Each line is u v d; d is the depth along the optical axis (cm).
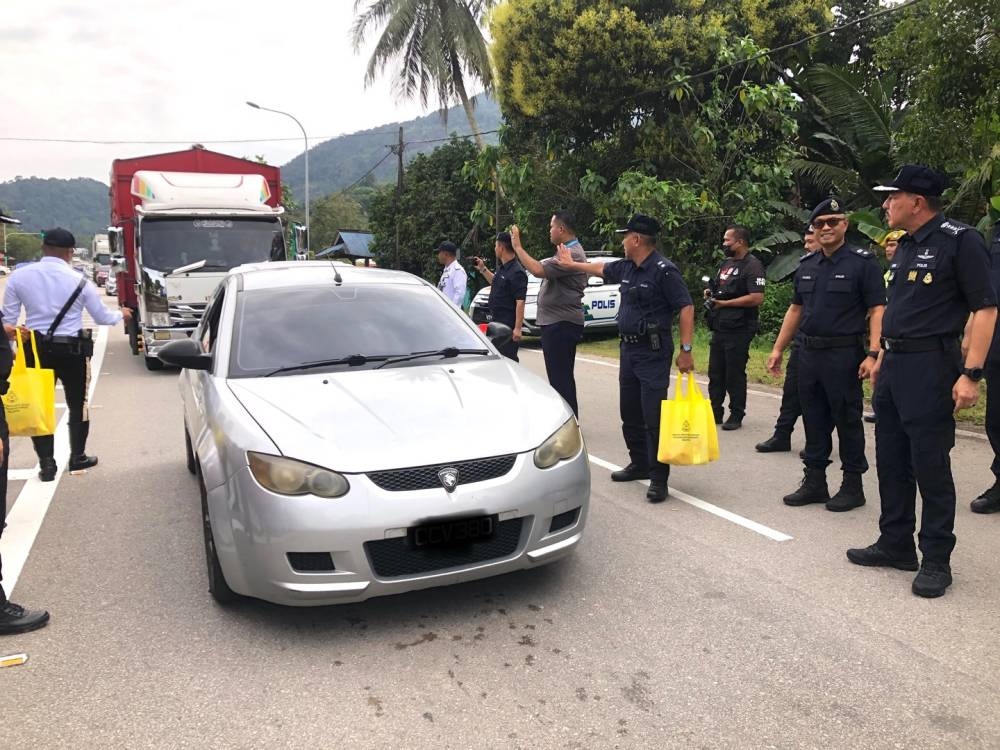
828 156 1648
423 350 436
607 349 1377
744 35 1603
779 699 281
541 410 375
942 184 366
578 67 1563
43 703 284
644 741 259
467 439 337
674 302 493
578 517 363
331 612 355
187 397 519
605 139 1770
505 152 1816
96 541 452
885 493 392
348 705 281
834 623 338
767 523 467
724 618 344
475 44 2212
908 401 366
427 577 323
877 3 1708
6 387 349
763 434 710
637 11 1582
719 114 1502
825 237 465
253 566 320
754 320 714
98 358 1327
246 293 468
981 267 350
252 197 1219
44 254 584
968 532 448
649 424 511
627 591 372
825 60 1725
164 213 1139
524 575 392
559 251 574
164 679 300
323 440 326
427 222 2791
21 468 619
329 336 433
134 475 595
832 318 469
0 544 448
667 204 1498
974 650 313
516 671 303
